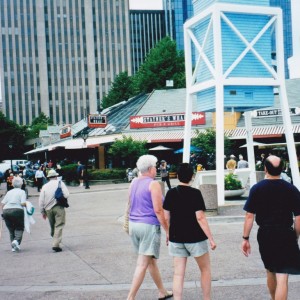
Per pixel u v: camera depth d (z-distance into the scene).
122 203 21.11
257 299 6.12
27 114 129.00
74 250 10.29
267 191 5.00
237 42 18.08
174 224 5.56
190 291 6.64
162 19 158.88
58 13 131.38
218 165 16.55
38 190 31.59
